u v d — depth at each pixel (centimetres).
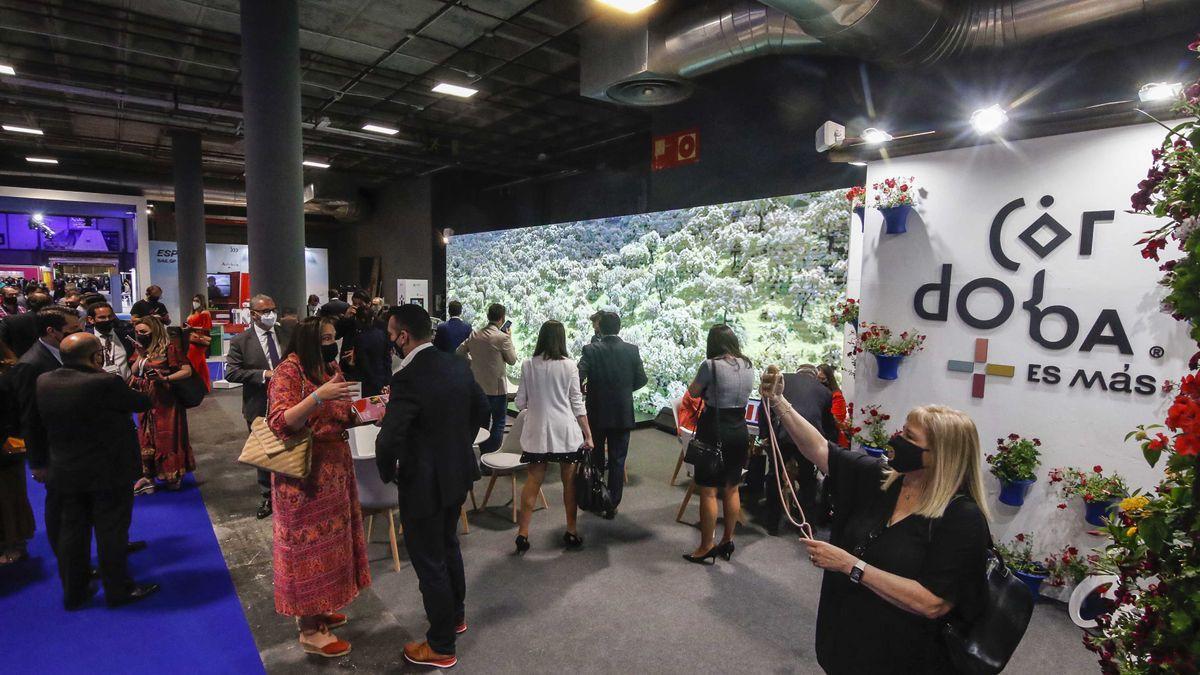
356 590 258
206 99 889
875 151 360
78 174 1320
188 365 439
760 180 632
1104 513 282
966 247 330
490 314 509
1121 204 282
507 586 315
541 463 351
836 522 172
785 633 276
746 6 452
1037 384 309
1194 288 118
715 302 606
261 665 247
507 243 904
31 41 682
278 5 550
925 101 483
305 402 225
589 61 580
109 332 451
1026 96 422
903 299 353
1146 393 278
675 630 277
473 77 759
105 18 614
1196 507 116
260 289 569
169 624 276
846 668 156
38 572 322
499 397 502
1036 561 312
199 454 534
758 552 361
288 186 569
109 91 805
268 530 378
